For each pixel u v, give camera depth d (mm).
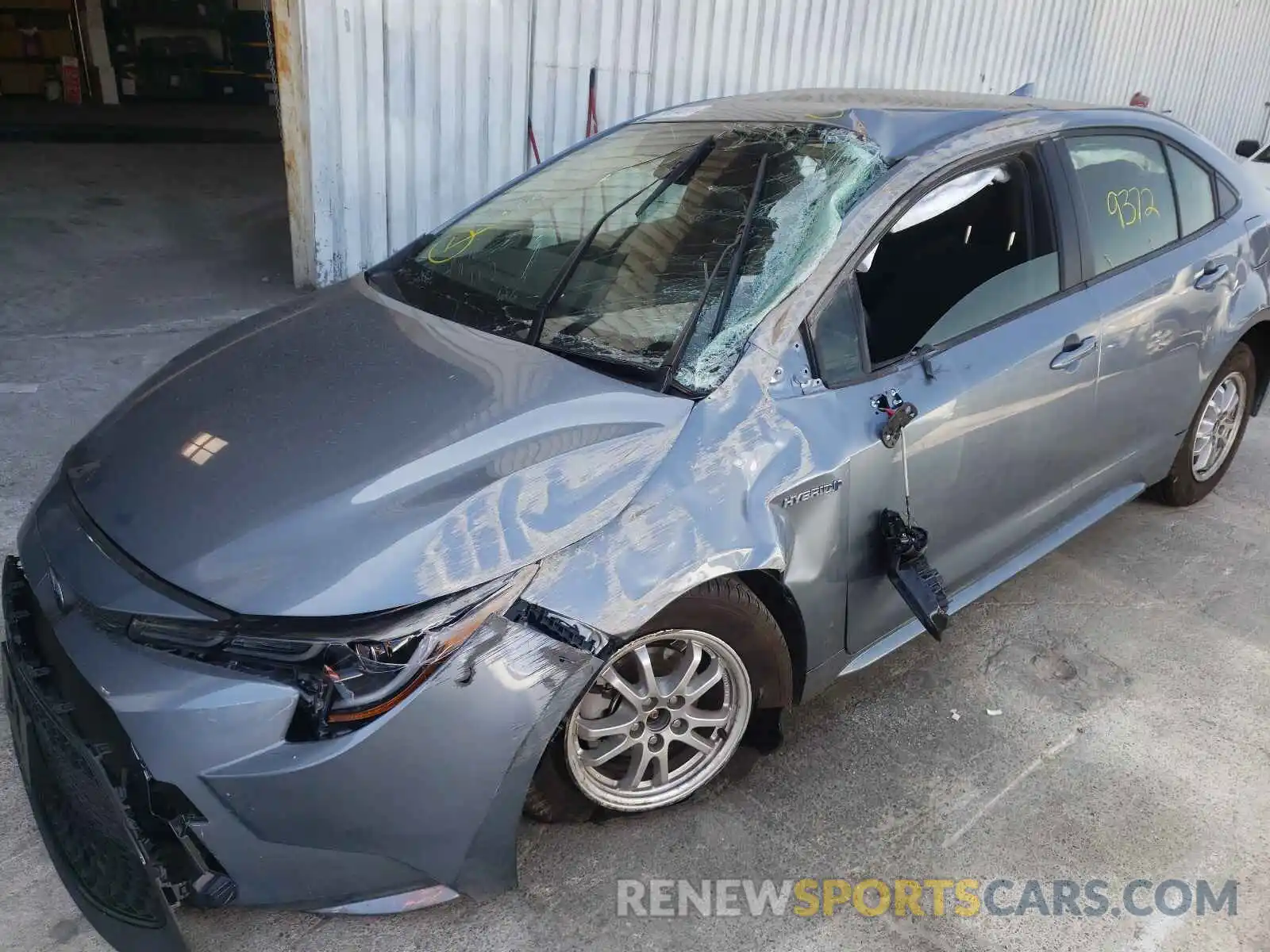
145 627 1932
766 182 2789
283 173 9883
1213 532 4141
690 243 2729
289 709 1850
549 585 2008
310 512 2047
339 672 1875
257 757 1839
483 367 2465
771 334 2400
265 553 1979
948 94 3396
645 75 6895
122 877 1913
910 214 2652
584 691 2039
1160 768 2781
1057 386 2990
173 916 1855
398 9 5828
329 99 5844
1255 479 4680
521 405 2293
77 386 4672
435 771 1920
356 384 2439
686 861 2385
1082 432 3203
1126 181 3369
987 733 2891
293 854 1905
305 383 2473
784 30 7512
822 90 3465
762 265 2553
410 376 2451
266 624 1885
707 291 2551
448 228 3346
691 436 2248
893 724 2910
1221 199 3807
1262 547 4039
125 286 6148
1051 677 3162
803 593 2422
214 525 2057
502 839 2039
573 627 2006
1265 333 4113
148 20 14188
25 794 2455
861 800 2605
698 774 2510
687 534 2156
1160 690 3123
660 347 2461
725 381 2336
